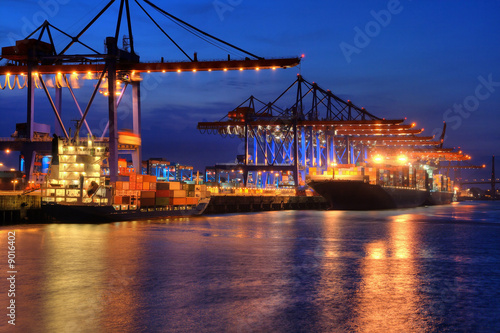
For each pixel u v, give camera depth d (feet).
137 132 268.00
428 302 56.34
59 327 45.60
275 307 53.52
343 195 307.99
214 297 57.88
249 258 89.97
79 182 160.35
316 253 98.02
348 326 46.93
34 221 160.04
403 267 81.05
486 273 75.72
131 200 177.06
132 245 107.34
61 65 233.35
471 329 46.32
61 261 83.61
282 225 177.58
